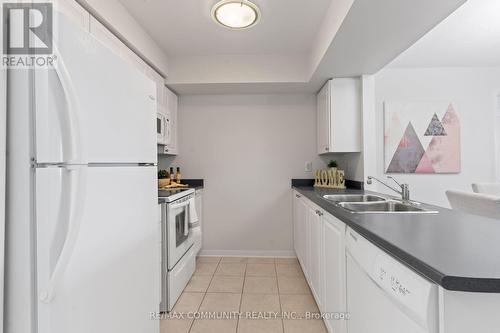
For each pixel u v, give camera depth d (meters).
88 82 0.88
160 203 2.01
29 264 0.75
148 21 2.18
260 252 3.32
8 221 0.75
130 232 1.15
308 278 2.34
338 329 1.44
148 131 1.35
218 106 3.34
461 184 3.25
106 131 0.98
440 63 3.13
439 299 0.63
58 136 0.77
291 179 3.32
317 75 2.63
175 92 3.21
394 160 3.26
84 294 0.86
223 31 2.36
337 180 2.94
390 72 3.30
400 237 0.90
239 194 3.35
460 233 0.95
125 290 1.10
